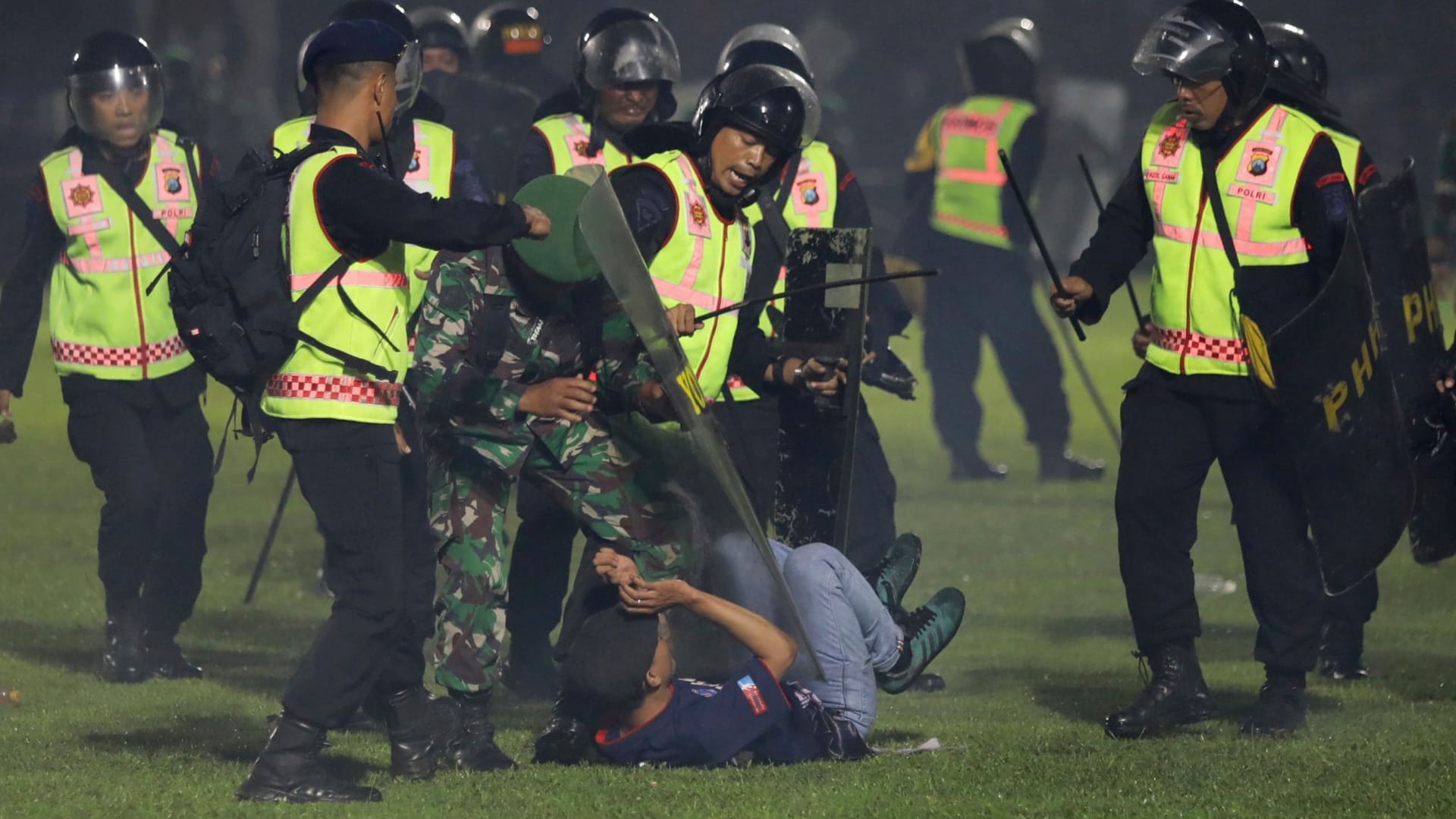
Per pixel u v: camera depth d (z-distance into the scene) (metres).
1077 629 32.38
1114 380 72.62
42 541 39.44
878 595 24.38
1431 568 38.09
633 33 27.98
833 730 22.11
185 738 23.44
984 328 49.97
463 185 26.59
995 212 49.44
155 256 27.84
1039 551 40.06
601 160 28.36
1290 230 23.41
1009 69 49.34
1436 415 24.52
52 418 60.75
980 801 19.86
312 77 19.92
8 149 112.94
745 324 25.16
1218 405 23.77
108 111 27.25
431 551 23.20
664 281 22.52
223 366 19.33
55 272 28.19
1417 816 19.36
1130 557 24.12
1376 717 24.83
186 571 27.91
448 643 21.53
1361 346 23.08
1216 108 23.34
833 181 28.20
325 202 19.17
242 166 19.75
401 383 20.20
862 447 27.62
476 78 36.62
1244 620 33.28
